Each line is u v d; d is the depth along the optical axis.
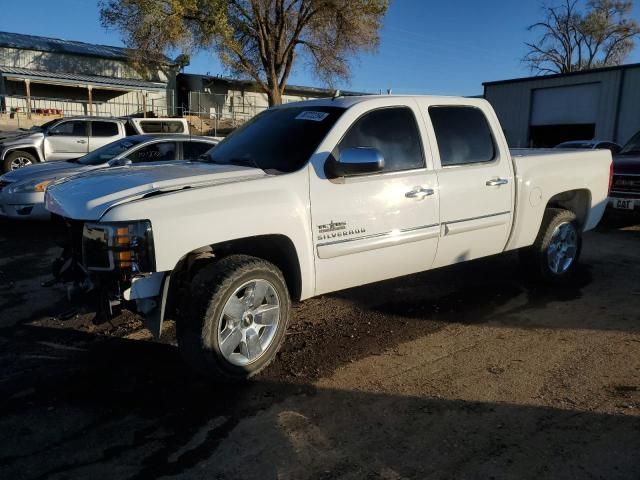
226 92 39.62
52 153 14.61
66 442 3.17
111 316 3.55
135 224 3.39
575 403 3.60
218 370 3.68
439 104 4.96
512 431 3.28
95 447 3.12
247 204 3.75
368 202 4.30
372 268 4.47
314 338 4.68
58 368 4.10
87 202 3.58
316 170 4.10
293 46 30.91
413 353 4.39
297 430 3.29
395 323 5.04
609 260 7.44
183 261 3.84
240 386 3.84
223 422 3.38
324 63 31.09
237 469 2.93
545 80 28.73
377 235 4.38
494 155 5.22
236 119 37.25
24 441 3.17
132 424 3.35
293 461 3.00
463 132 5.04
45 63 32.81
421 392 3.75
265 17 29.58
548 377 3.97
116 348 4.45
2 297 5.68
